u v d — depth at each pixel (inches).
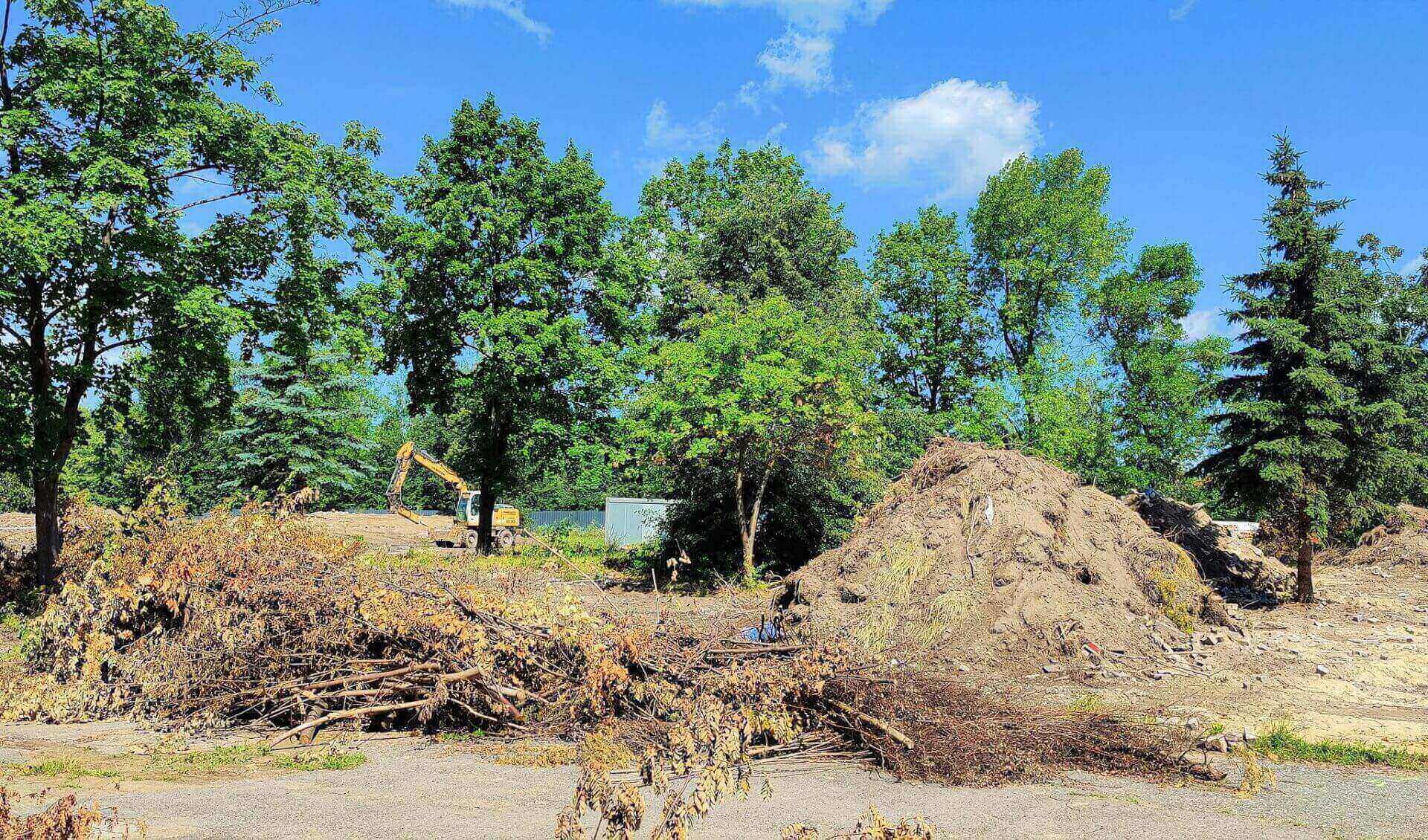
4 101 603.5
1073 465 1139.9
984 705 309.3
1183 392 1243.8
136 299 636.1
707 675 308.7
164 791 234.5
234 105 666.8
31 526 1476.4
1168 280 1577.3
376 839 197.5
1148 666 467.8
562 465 1246.3
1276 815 241.1
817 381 908.0
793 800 245.6
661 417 916.6
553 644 330.3
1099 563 562.6
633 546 1131.3
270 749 288.5
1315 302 700.0
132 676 335.3
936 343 1633.9
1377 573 821.2
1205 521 830.5
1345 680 445.4
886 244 1657.2
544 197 1163.3
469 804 231.3
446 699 311.1
